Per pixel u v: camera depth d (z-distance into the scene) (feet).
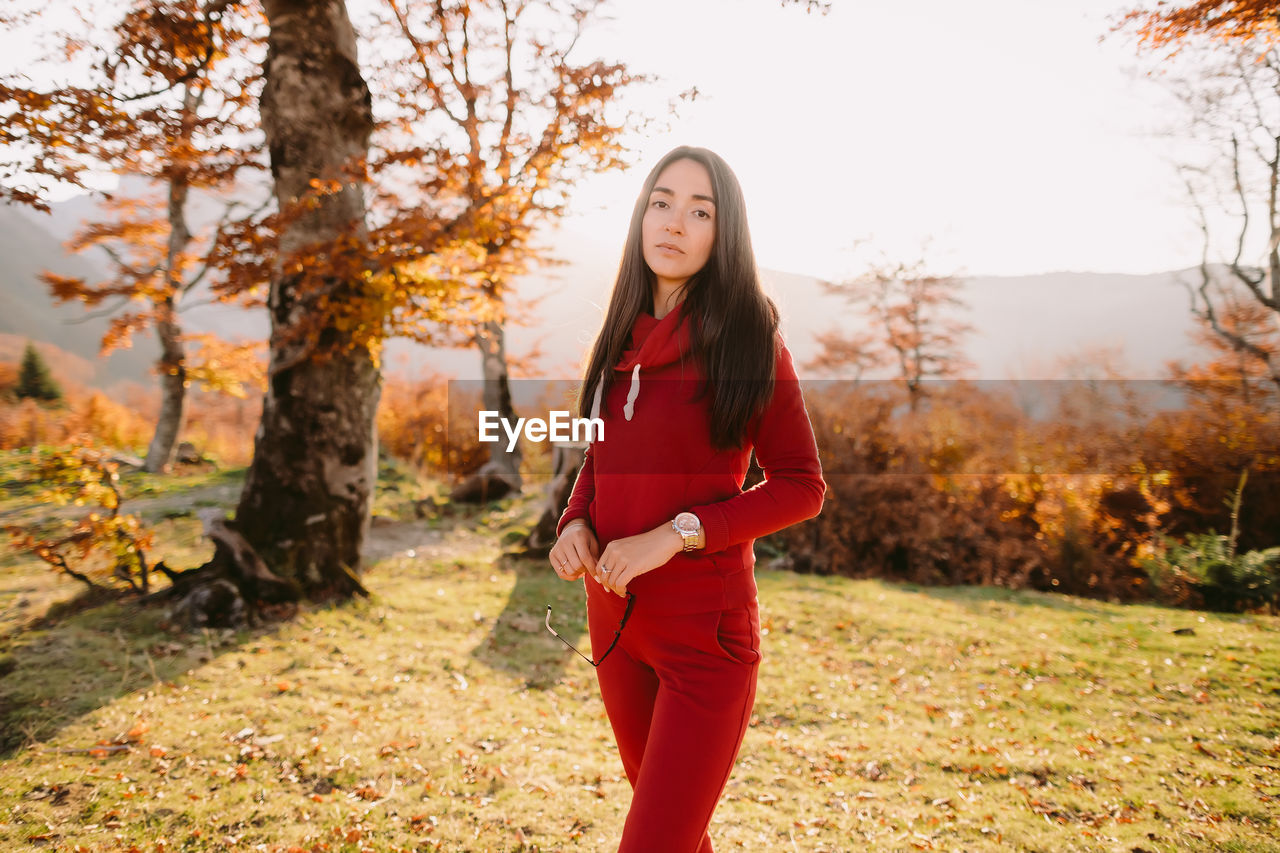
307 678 13.32
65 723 10.62
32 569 21.35
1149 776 10.19
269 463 18.58
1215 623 19.08
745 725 4.17
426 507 37.09
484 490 40.09
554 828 8.45
